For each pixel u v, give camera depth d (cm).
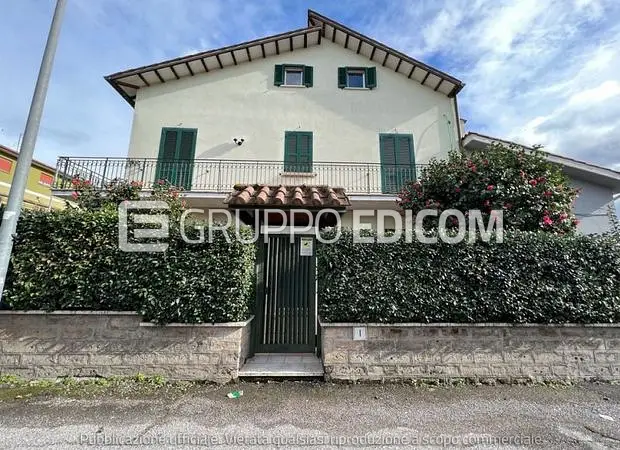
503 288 455
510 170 580
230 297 442
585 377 450
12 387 402
